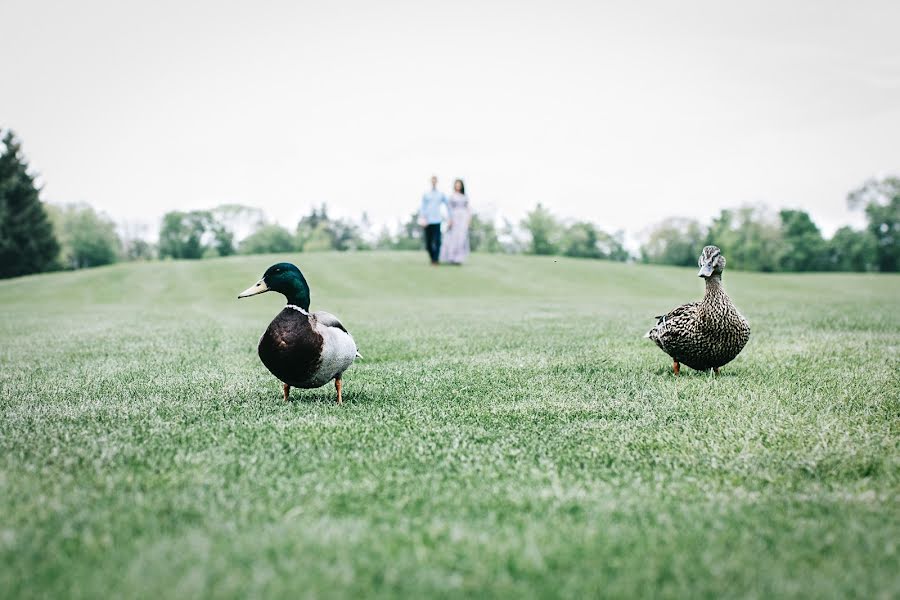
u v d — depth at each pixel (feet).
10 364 26.18
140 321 48.29
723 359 21.53
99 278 98.94
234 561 8.75
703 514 10.51
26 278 105.40
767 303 59.72
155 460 13.12
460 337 34.17
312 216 370.53
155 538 9.46
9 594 7.97
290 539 9.38
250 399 19.10
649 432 15.39
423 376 22.66
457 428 15.60
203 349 30.58
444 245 101.35
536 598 7.97
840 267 265.34
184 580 8.17
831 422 15.92
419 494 11.28
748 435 14.98
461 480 12.04
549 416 16.93
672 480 12.20
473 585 8.20
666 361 25.68
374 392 20.11
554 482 11.94
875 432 15.06
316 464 12.83
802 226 271.08
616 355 27.30
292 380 17.80
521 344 30.99
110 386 21.11
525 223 293.84
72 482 11.75
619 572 8.62
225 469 12.53
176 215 335.47
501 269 99.30
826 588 8.11
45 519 10.08
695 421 16.35
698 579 8.42
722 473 12.62
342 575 8.30
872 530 9.82
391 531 9.77
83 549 9.12
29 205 192.34
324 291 82.02
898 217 251.80
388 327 40.40
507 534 9.66
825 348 27.73
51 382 21.91
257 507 10.63
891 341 29.81
